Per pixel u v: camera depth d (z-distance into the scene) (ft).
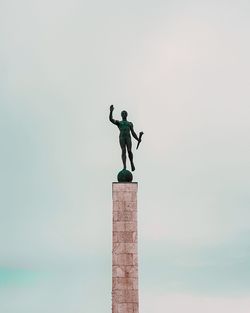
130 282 178.60
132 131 195.62
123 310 176.35
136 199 185.47
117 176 190.19
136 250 181.27
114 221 183.73
